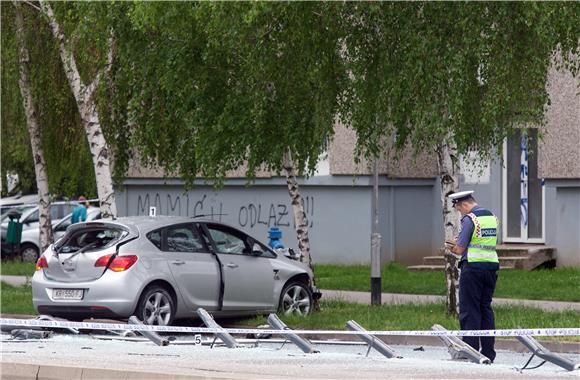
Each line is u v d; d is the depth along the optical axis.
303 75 26.55
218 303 27.30
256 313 28.23
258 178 48.31
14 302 33.66
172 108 30.22
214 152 29.05
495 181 43.50
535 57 23.28
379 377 17.81
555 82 39.28
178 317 26.59
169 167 33.00
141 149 32.53
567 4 22.56
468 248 20.81
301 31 25.27
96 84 32.34
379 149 26.56
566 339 23.52
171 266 26.39
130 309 25.64
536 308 29.09
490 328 20.86
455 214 27.12
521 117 24.22
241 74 28.20
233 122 28.41
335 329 26.59
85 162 39.44
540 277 37.66
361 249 45.44
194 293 26.78
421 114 23.88
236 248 28.11
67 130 37.69
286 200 47.84
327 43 25.62
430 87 23.70
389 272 42.34
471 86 23.84
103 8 29.30
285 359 20.89
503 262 40.88
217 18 25.11
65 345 24.00
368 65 25.22
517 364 21.36
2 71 36.31
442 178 27.19
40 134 37.69
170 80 28.94
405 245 45.56
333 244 46.19
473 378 17.86
